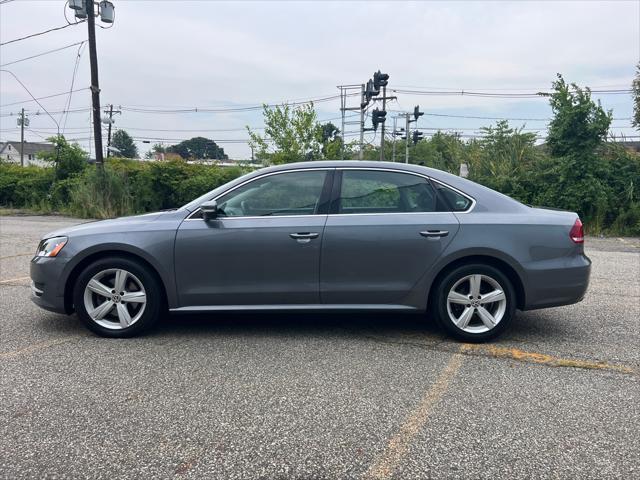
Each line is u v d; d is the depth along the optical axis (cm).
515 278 477
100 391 373
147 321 484
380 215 476
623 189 1543
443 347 469
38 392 371
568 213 499
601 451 297
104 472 277
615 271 866
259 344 474
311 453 295
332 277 473
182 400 359
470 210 479
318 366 422
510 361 436
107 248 475
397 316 568
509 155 1759
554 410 346
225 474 276
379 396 367
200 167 2258
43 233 1366
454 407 350
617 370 417
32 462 285
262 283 474
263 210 482
